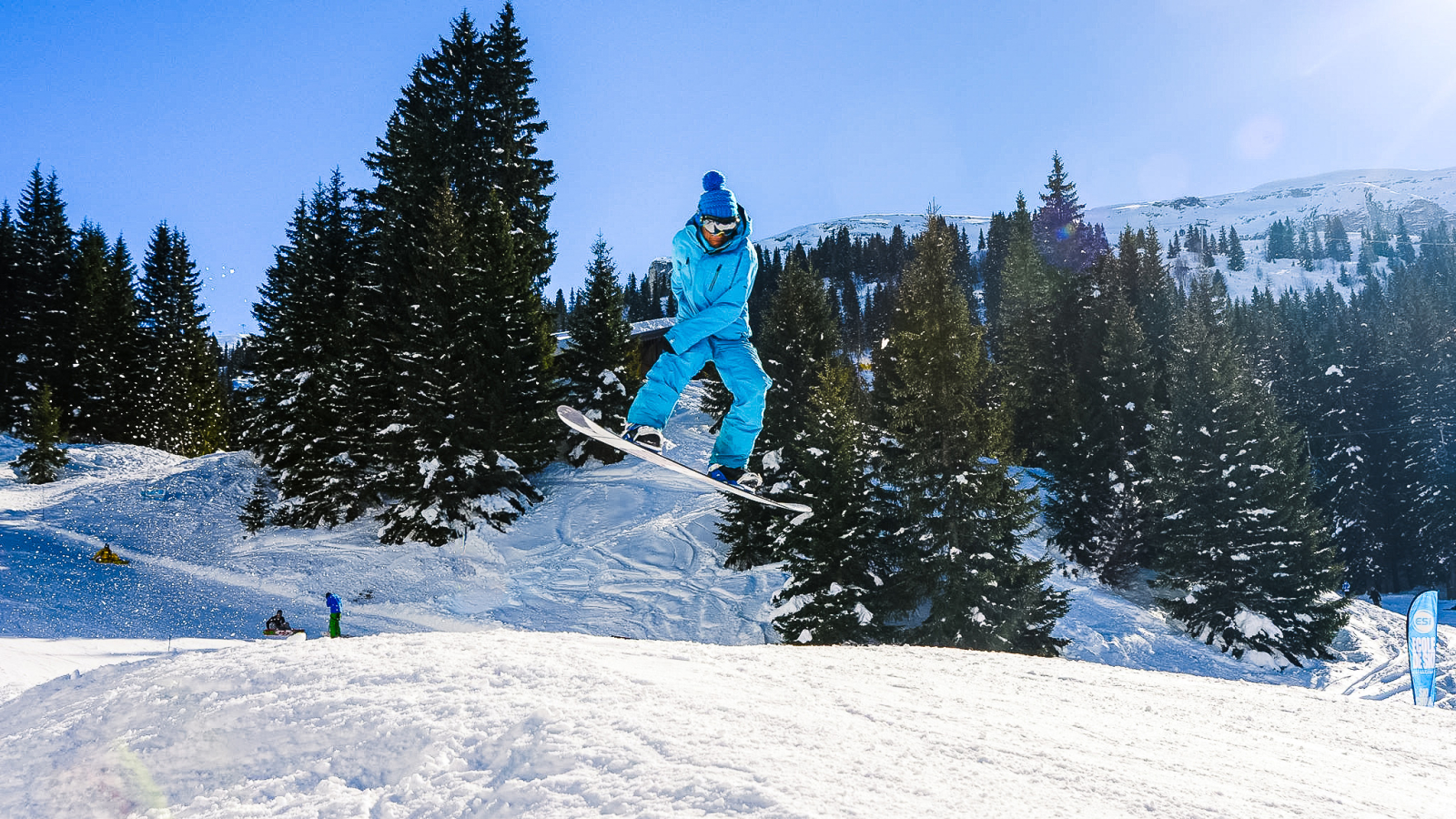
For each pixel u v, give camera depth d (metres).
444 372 31.28
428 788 3.32
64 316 57.47
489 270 34.28
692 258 4.97
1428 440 51.91
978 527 22.73
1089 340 41.47
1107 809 3.16
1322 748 4.85
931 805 2.97
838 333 34.12
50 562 28.25
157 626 22.16
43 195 65.75
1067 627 27.08
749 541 27.28
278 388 40.00
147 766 3.93
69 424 55.06
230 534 33.22
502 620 24.69
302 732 3.96
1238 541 28.19
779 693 4.60
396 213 39.66
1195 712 5.55
